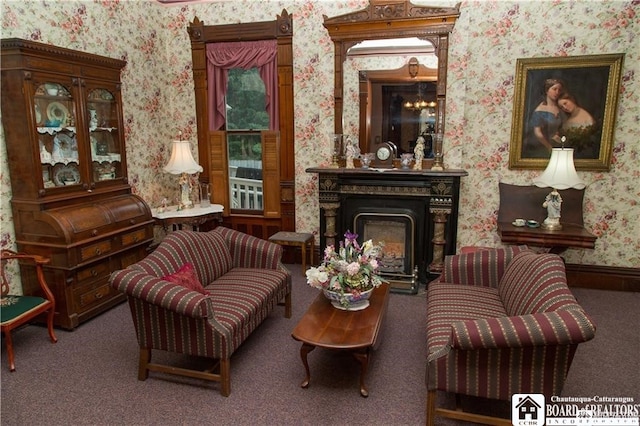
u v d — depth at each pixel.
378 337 2.54
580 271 4.26
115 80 4.00
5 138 3.22
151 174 4.77
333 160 4.45
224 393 2.54
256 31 4.61
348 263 2.83
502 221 4.27
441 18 3.97
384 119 4.36
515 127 4.18
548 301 2.22
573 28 3.93
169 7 4.82
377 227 4.52
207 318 2.48
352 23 4.18
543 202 4.18
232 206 5.18
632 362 2.88
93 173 3.83
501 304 2.82
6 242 3.30
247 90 4.87
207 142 4.98
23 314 2.88
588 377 2.71
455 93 4.17
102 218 3.59
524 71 4.08
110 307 3.77
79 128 3.59
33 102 3.16
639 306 3.81
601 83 3.94
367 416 2.36
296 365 2.88
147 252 4.50
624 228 4.10
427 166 4.28
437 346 2.23
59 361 2.94
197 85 4.88
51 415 2.37
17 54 3.05
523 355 2.04
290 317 3.63
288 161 4.81
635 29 3.80
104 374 2.78
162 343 2.62
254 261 3.59
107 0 4.02
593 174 4.09
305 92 4.62
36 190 3.23
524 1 3.98
